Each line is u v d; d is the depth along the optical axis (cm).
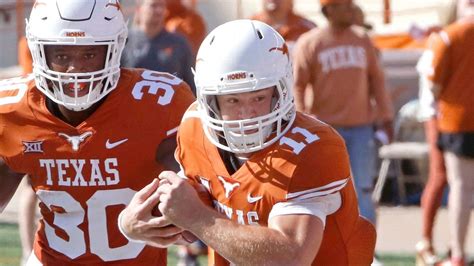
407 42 3334
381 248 2473
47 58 1185
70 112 1217
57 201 1250
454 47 2073
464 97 2075
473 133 2075
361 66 2231
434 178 2205
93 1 1180
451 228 2139
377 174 3092
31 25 1185
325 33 2231
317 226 1005
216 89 1005
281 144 1026
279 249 988
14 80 1264
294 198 1012
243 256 997
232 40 1010
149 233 1064
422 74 2203
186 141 1095
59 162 1230
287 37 2464
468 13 2097
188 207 1027
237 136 1019
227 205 1060
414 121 3116
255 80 999
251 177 1034
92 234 1255
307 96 2305
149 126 1225
